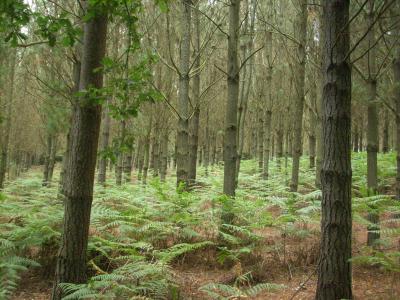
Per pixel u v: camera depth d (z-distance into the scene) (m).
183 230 6.10
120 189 10.14
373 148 6.21
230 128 6.46
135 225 6.65
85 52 4.13
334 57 3.56
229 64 6.41
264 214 6.52
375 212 5.68
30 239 5.36
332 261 3.53
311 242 6.53
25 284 5.04
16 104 19.05
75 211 4.15
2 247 4.96
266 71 15.03
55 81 9.59
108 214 6.38
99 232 6.45
